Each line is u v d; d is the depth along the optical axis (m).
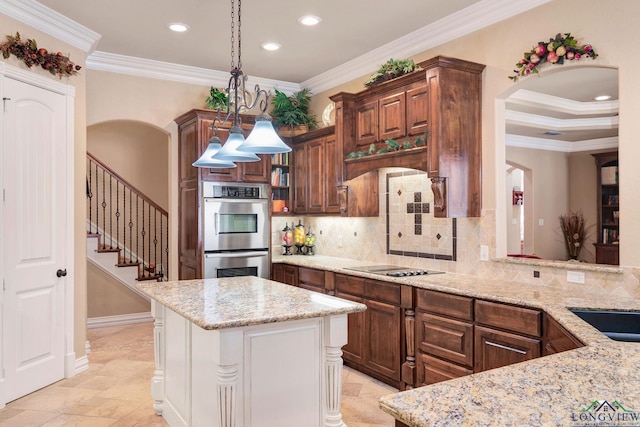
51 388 3.76
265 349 2.49
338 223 5.50
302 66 5.33
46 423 3.14
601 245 7.93
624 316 2.52
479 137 3.74
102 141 6.82
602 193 8.23
